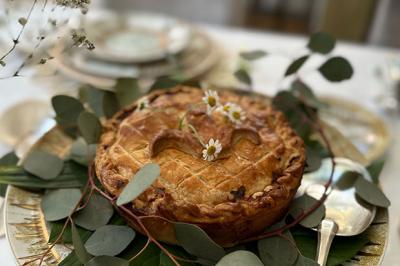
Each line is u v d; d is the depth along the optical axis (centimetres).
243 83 83
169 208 58
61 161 70
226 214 59
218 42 110
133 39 102
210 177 61
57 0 58
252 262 55
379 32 152
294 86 80
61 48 91
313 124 77
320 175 70
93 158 69
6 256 66
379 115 93
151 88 79
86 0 59
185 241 57
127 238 61
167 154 63
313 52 79
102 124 71
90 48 63
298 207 65
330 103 91
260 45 110
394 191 77
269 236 62
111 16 110
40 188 67
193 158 63
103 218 63
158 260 60
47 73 91
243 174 62
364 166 72
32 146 73
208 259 58
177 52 96
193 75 93
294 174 64
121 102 76
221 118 68
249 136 66
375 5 145
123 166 63
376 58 109
